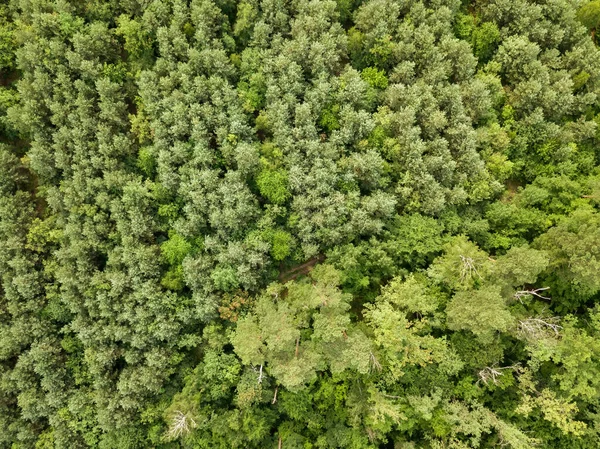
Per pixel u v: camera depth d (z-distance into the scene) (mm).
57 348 40344
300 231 39250
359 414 36438
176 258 39094
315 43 40719
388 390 36438
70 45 41875
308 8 41750
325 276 36844
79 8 42156
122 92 42375
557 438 37469
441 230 38562
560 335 35219
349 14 44000
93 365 38844
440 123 39906
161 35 40594
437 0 42594
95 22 41531
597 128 42031
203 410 38031
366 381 36188
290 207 40531
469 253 35562
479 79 42625
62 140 40438
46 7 41062
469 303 34188
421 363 34656
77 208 39750
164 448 39156
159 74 41656
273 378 39250
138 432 38906
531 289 38938
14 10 41938
